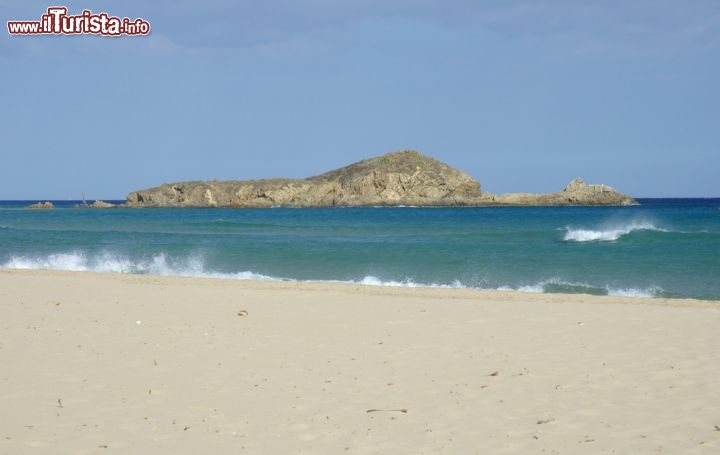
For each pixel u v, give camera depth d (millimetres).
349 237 44656
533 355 10227
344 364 9727
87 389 8453
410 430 7000
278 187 165000
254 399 8062
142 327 12469
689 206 139000
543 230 50969
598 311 14172
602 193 153250
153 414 7523
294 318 13500
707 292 20250
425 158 177250
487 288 21438
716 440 6629
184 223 69000
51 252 32219
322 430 7012
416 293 17906
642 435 6801
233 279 21500
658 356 10070
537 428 7035
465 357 10125
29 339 11297
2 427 7090
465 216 93375
